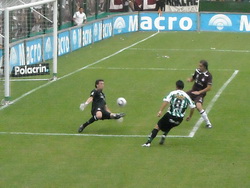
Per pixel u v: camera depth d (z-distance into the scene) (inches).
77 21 2726.4
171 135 1239.5
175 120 1135.6
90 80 1859.0
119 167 1033.5
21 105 1517.0
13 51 1878.7
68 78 1888.5
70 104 1531.7
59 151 1127.0
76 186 941.2
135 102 1550.2
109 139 1210.0
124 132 1264.8
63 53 2386.8
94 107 1250.0
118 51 2487.7
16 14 2090.3
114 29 3046.3
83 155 1101.7
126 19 3125.0
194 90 1327.5
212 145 1170.6
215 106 1509.6
